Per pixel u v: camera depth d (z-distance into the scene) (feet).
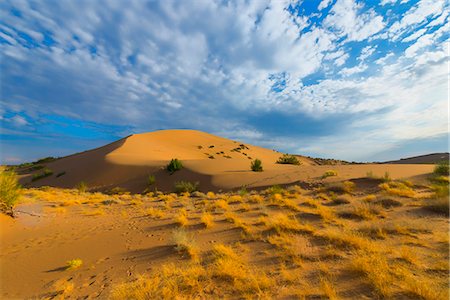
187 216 33.81
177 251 19.69
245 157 267.39
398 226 20.66
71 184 122.11
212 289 12.91
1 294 14.15
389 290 11.21
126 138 226.17
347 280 12.71
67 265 18.34
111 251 21.27
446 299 10.17
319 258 15.90
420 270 13.15
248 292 12.34
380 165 75.31
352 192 45.47
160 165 121.70
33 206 43.57
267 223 24.54
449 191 30.37
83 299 13.28
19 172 188.65
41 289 14.66
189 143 288.92
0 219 29.81
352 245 17.46
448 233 18.83
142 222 32.55
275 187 55.77
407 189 40.40
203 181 90.07
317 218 26.78
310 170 76.28
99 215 39.63
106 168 131.13
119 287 13.69
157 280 14.34
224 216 31.71
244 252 18.37
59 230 29.17
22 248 22.40
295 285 12.66
